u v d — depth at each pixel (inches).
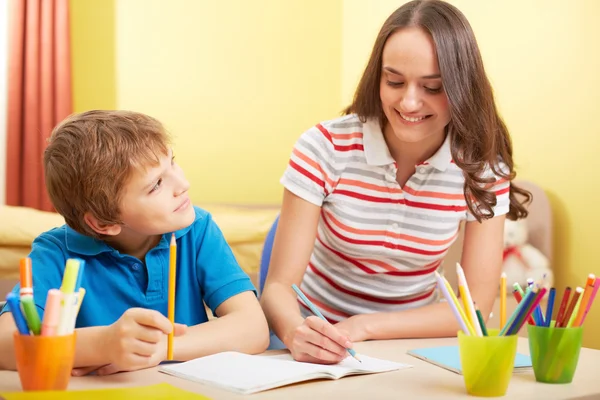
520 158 109.0
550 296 36.5
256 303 47.1
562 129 102.1
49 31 124.6
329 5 150.1
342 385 34.3
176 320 47.4
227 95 142.2
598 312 96.9
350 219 52.7
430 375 36.7
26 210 109.3
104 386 34.0
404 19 46.4
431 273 56.4
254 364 37.3
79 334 36.5
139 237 45.3
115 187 40.7
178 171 43.4
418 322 49.2
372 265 54.2
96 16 132.0
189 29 138.3
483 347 32.4
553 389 34.3
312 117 150.2
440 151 51.3
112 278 44.6
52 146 42.3
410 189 52.2
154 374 36.6
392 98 47.0
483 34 114.9
